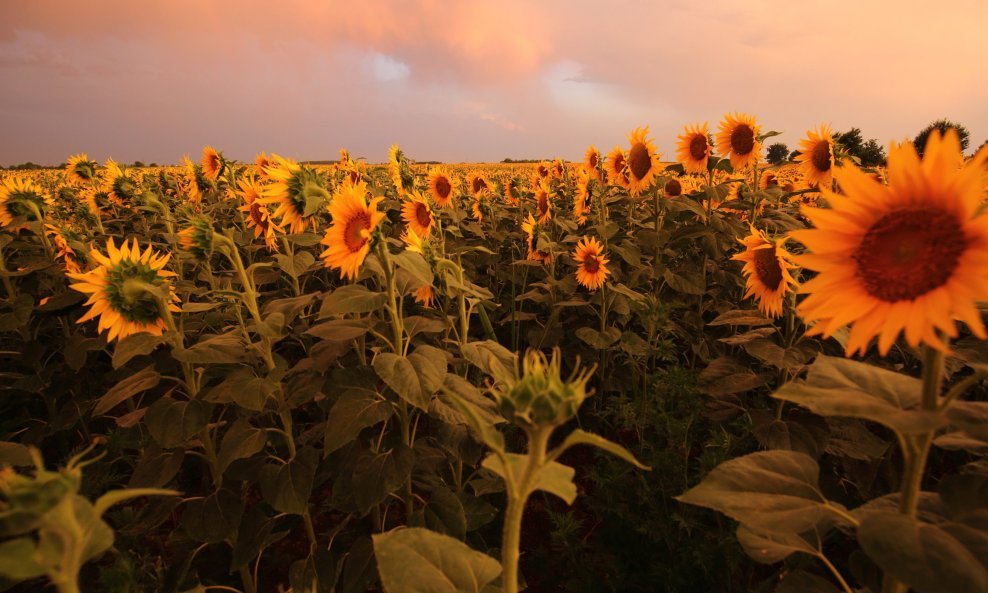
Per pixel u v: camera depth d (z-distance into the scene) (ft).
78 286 8.26
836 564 9.16
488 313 20.24
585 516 12.39
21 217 15.37
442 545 4.75
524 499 4.09
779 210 18.81
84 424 13.87
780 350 9.64
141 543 11.33
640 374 15.03
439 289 11.45
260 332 7.80
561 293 18.31
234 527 8.20
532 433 3.94
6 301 13.37
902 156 3.89
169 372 11.73
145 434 10.62
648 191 18.65
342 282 19.04
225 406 10.25
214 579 9.55
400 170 18.34
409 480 9.55
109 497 3.24
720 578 8.68
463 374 11.17
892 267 3.89
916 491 4.06
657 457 9.75
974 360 8.33
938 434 6.59
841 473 11.33
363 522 10.87
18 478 3.11
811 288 4.35
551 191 29.09
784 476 4.60
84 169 25.16
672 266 19.11
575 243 23.12
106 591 6.81
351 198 8.88
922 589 3.20
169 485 10.61
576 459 14.57
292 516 9.88
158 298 8.44
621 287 13.39
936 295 3.62
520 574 8.82
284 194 10.87
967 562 3.24
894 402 4.09
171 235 16.65
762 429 9.57
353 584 8.32
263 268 15.42
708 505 4.42
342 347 9.09
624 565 9.57
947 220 3.73
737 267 17.61
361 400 8.14
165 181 33.32
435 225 15.58
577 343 16.99
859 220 4.06
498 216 26.35
